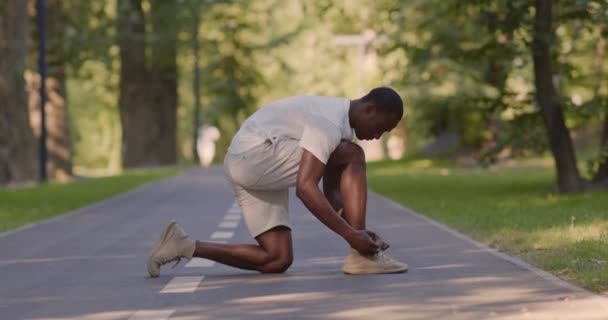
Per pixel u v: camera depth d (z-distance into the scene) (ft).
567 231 44.11
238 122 239.71
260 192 31.24
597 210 58.54
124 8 140.56
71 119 274.77
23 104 111.86
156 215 63.82
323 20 118.62
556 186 81.87
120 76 191.31
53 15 136.36
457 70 137.49
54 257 39.04
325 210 29.71
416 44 115.85
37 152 126.82
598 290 27.30
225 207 71.92
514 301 25.89
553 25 78.43
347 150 30.48
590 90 97.40
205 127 272.10
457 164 151.64
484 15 78.23
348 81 254.47
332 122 29.73
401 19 113.50
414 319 23.49
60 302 27.17
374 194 89.15
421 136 159.84
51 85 140.26
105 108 268.82
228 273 32.68
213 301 26.73
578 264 32.09
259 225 31.53
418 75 141.59
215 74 232.73
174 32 167.02
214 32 232.73
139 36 143.54
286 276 31.53
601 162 72.08
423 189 94.73
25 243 45.14
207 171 161.27
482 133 149.79
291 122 29.96
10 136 109.70
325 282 30.01
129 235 49.16
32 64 125.70
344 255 38.32
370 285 29.22
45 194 91.81
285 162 29.94
